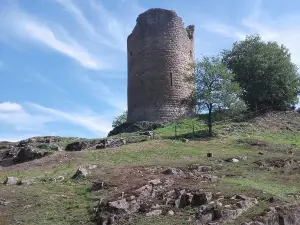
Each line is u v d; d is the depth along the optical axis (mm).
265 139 36000
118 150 31453
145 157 28516
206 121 42656
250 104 46219
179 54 45375
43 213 18000
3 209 18594
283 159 26141
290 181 21453
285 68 46312
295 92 47875
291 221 15664
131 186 19594
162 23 45188
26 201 19484
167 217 16281
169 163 25531
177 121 43281
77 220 17031
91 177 22781
